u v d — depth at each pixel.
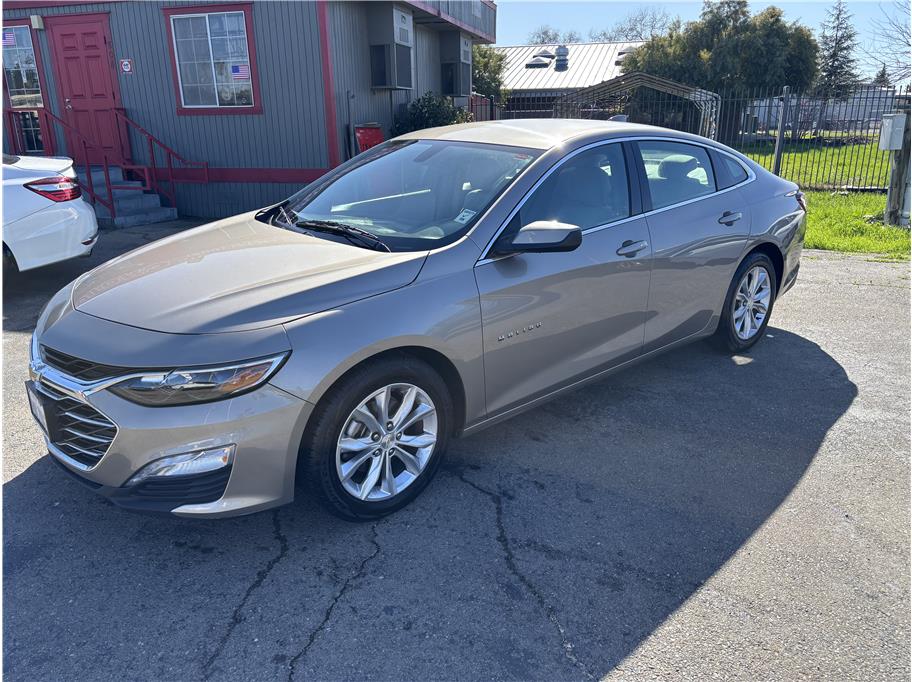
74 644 2.27
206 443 2.42
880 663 2.21
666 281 3.92
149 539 2.82
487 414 3.22
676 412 4.00
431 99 12.58
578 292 3.41
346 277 2.76
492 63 28.33
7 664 2.18
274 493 2.59
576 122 4.02
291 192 10.74
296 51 10.07
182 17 10.32
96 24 10.71
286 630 2.33
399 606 2.45
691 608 2.45
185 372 2.40
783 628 2.36
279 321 2.55
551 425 3.83
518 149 3.52
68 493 3.13
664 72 29.56
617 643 2.29
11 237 5.82
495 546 2.78
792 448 3.60
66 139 11.46
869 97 14.89
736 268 4.45
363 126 10.23
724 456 3.51
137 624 2.36
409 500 3.03
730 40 28.55
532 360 3.31
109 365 2.45
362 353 2.63
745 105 16.75
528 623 2.37
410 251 3.02
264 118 10.49
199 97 10.68
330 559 2.70
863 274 7.21
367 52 11.23
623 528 2.91
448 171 3.53
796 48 28.77
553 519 2.97
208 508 2.48
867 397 4.22
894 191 9.58
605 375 3.80
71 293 3.07
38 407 2.76
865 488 3.23
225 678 2.13
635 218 3.75
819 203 11.55
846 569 2.66
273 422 2.49
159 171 11.16
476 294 2.99
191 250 3.25
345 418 2.69
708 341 4.87
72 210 6.22
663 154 4.05
